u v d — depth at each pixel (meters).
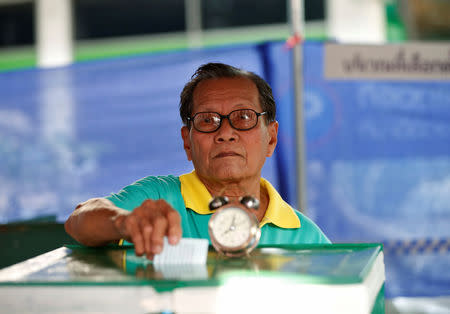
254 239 1.20
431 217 4.20
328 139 4.22
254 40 10.48
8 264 2.31
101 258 1.22
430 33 9.52
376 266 1.15
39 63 10.78
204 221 1.75
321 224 4.16
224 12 10.56
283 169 4.05
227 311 0.91
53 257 1.24
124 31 10.70
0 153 4.84
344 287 0.91
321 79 4.24
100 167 4.70
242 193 1.79
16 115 4.98
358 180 4.21
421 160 4.21
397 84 4.22
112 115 4.73
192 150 1.78
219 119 1.71
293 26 3.62
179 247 1.15
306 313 0.91
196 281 0.93
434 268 4.06
